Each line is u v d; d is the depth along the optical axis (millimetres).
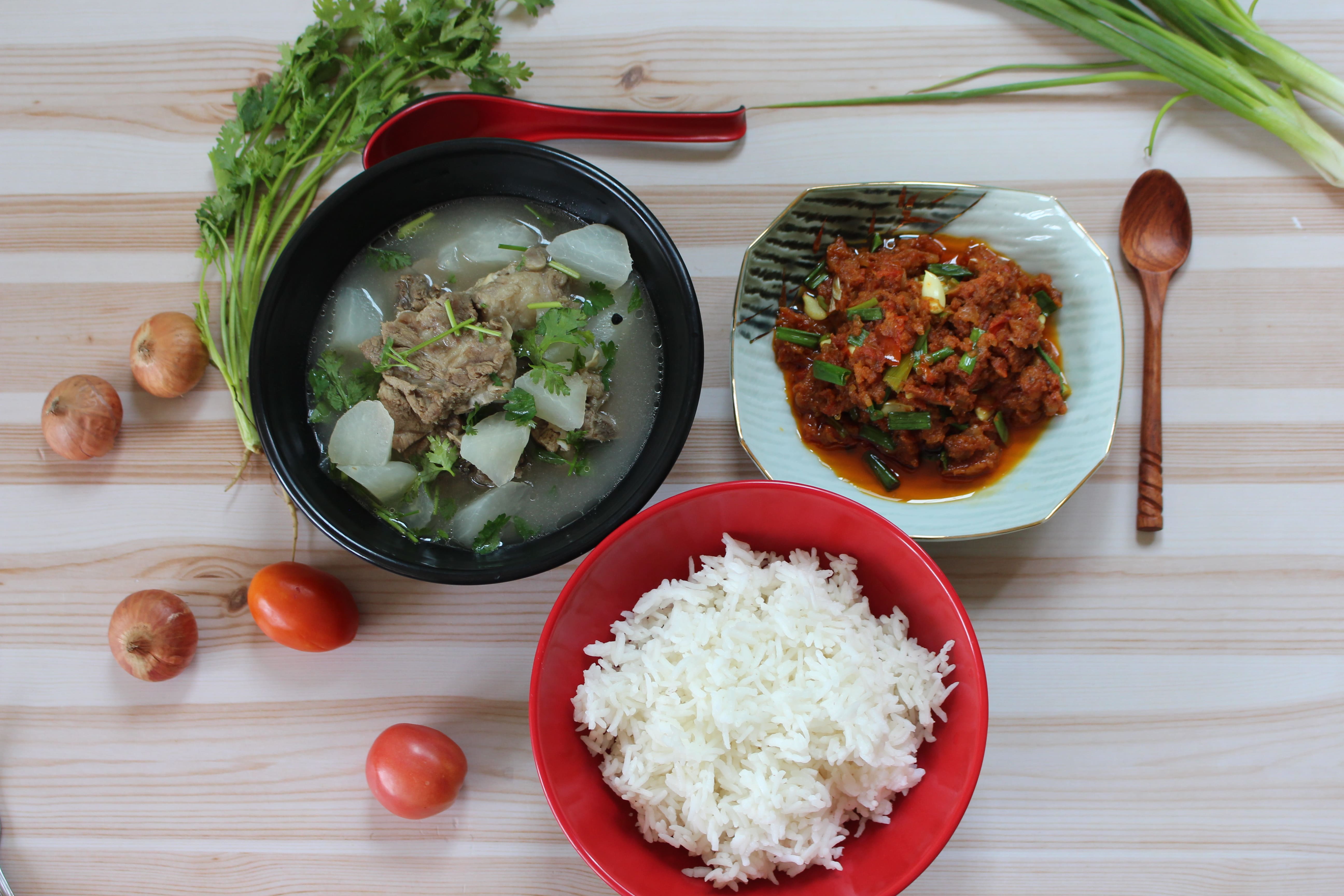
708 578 581
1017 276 617
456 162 587
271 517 653
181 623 633
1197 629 639
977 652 547
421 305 600
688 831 562
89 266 662
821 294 630
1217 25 640
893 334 602
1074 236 613
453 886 637
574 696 581
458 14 652
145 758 646
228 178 644
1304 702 636
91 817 645
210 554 652
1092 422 612
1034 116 655
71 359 659
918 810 562
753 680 561
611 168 657
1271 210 652
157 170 664
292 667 647
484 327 588
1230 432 647
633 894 549
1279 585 640
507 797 638
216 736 646
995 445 623
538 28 659
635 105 659
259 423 574
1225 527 644
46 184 664
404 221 612
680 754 554
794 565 581
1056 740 635
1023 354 609
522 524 604
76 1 665
